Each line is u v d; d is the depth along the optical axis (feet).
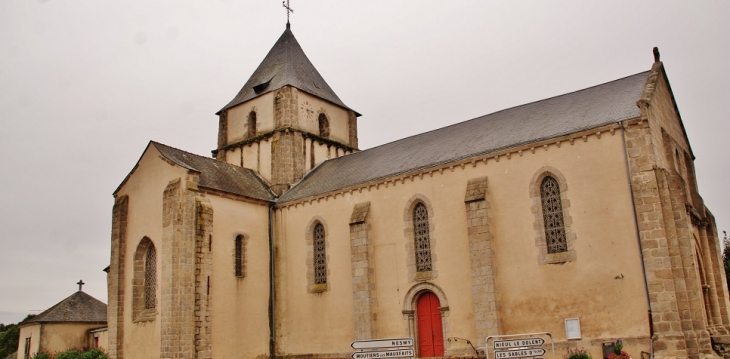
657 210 73.67
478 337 83.76
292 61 137.69
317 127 132.77
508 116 102.94
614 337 74.84
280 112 126.82
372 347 68.23
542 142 84.69
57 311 155.53
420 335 93.04
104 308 165.27
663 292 71.51
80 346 155.12
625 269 75.61
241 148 131.44
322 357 101.35
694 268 71.36
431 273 92.22
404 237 96.17
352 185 103.81
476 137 99.55
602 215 78.43
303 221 110.01
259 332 106.01
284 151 122.52
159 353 95.35
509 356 64.64
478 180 89.76
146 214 105.40
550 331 79.87
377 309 96.84
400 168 101.40
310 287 106.11
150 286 103.50
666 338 70.13
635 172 76.28
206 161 115.75
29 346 154.51
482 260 85.15
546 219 83.92
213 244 101.24
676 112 94.17
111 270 107.96
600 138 80.38
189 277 96.37
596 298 77.10
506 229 86.12
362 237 98.53
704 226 85.81
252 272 107.45
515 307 83.30
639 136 76.89
